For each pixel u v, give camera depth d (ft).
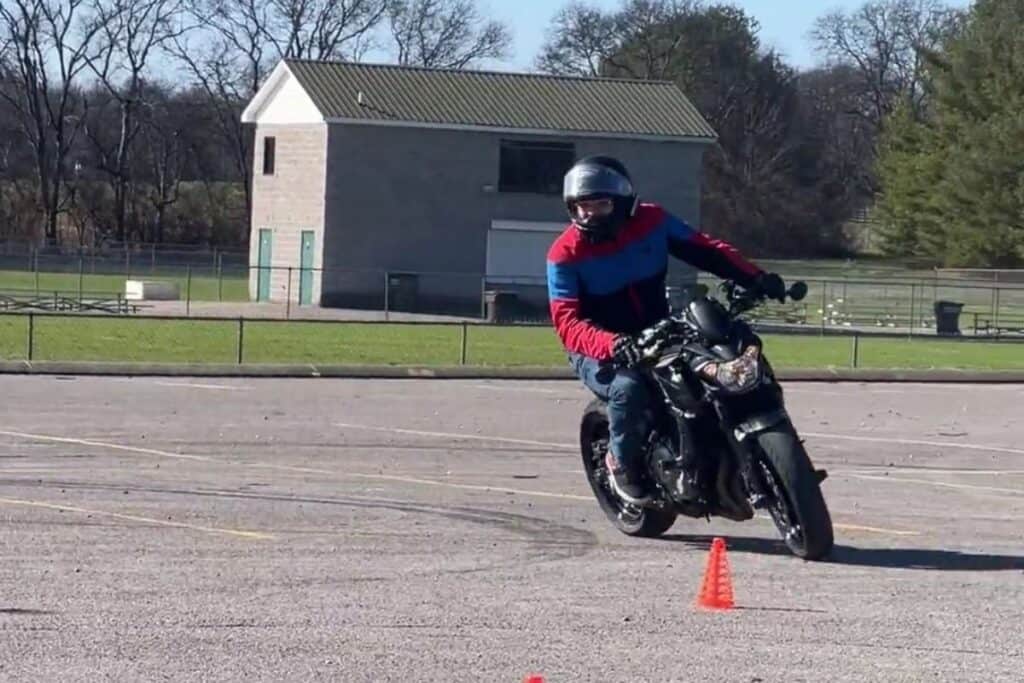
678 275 290.35
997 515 66.85
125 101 449.06
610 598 47.24
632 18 516.32
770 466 52.06
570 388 137.08
